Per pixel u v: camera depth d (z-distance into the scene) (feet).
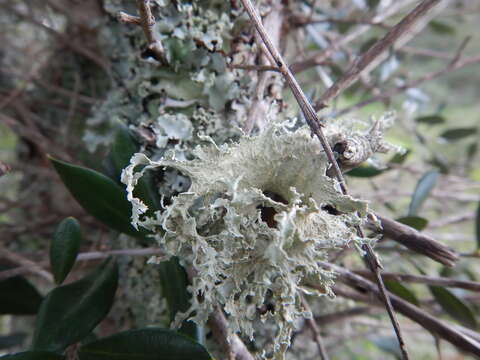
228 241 0.31
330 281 0.31
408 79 0.82
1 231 0.66
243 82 0.41
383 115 0.36
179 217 0.31
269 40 0.33
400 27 0.37
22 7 0.83
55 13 0.76
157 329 0.34
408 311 0.41
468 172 0.91
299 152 0.34
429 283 0.43
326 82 0.67
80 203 0.39
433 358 1.03
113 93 0.50
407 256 0.54
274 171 0.35
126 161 0.39
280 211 0.31
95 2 0.63
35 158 0.79
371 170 0.50
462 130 0.81
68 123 0.70
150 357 0.33
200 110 0.40
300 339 0.55
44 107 0.78
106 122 0.52
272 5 0.44
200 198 0.35
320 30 0.74
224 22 0.40
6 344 0.57
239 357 0.36
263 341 0.45
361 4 0.71
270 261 0.30
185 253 0.35
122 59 0.48
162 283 0.39
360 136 0.35
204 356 0.33
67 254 0.38
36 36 0.84
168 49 0.40
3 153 1.05
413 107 0.84
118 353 0.34
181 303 0.37
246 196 0.31
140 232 0.38
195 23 0.40
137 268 0.48
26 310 0.46
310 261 0.31
